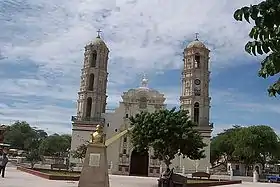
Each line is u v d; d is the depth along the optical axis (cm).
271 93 626
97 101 7081
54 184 2727
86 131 6725
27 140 11519
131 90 6988
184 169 6131
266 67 588
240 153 7244
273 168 9675
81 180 1986
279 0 521
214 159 9400
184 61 7225
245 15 538
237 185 4175
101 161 2006
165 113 3438
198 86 6938
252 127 7338
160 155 3512
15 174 3725
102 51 7394
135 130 3434
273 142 7194
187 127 3441
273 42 565
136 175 6225
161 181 2650
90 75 7262
